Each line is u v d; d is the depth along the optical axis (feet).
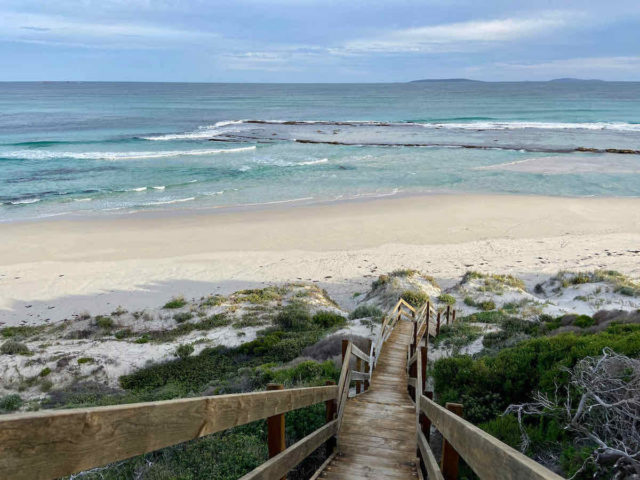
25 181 146.20
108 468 21.53
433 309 53.93
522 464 4.28
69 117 354.54
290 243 97.45
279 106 501.97
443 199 126.72
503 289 69.87
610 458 14.64
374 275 82.48
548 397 21.50
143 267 85.92
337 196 131.75
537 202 122.72
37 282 79.41
